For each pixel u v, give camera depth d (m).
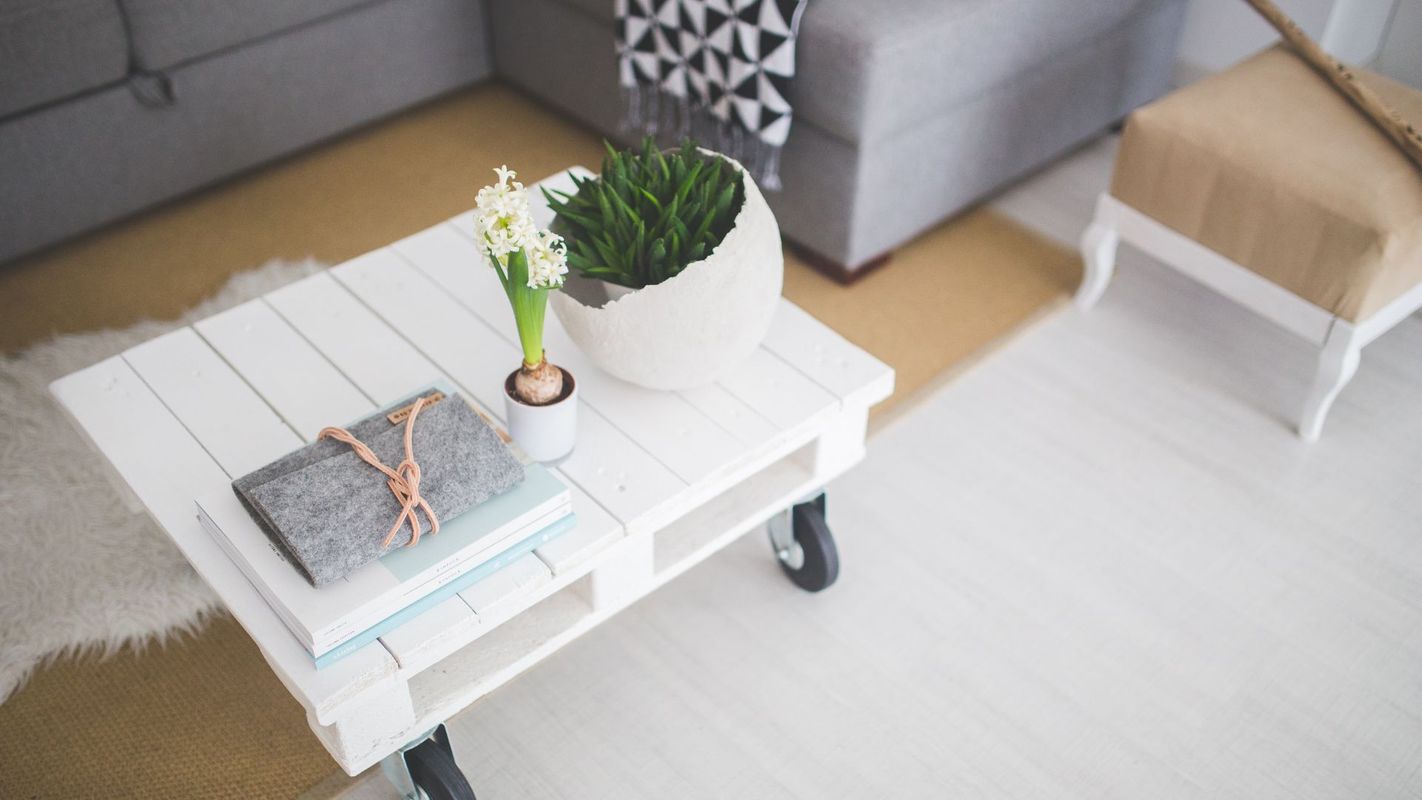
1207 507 1.67
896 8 1.79
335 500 1.07
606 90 2.22
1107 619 1.52
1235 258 1.74
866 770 1.35
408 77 2.35
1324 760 1.37
